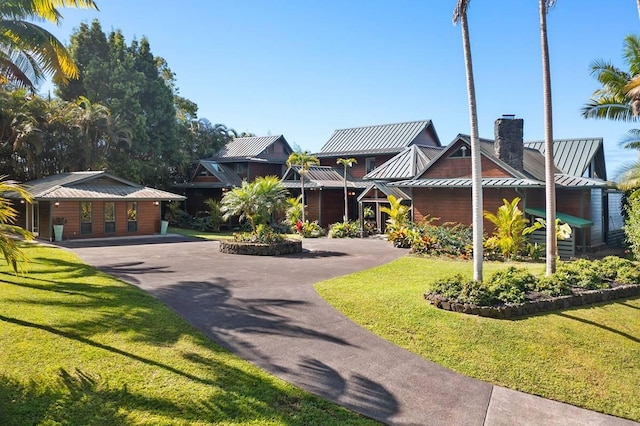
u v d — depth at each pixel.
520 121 19.70
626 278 11.17
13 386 4.96
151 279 11.39
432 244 16.75
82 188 22.77
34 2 11.03
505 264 14.66
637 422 5.71
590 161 22.41
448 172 20.62
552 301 9.19
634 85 14.18
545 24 10.88
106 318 7.48
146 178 34.03
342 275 12.28
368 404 5.36
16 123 26.83
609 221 22.77
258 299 9.44
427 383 6.07
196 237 24.19
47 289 9.34
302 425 4.75
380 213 24.95
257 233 17.73
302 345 6.98
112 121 30.50
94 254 16.25
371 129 36.78
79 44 32.94
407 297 9.61
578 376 6.71
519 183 17.45
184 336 6.95
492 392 6.04
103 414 4.57
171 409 4.78
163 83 36.19
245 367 6.02
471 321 8.25
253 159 35.56
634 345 7.89
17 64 13.08
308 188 28.14
